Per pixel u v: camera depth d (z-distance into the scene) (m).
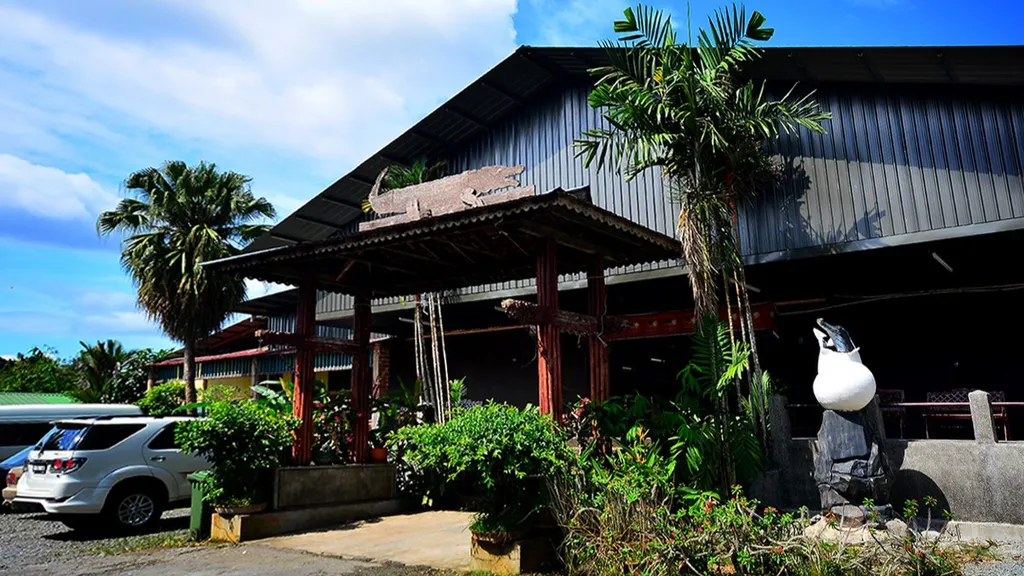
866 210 10.03
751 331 8.65
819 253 10.30
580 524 5.64
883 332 12.82
